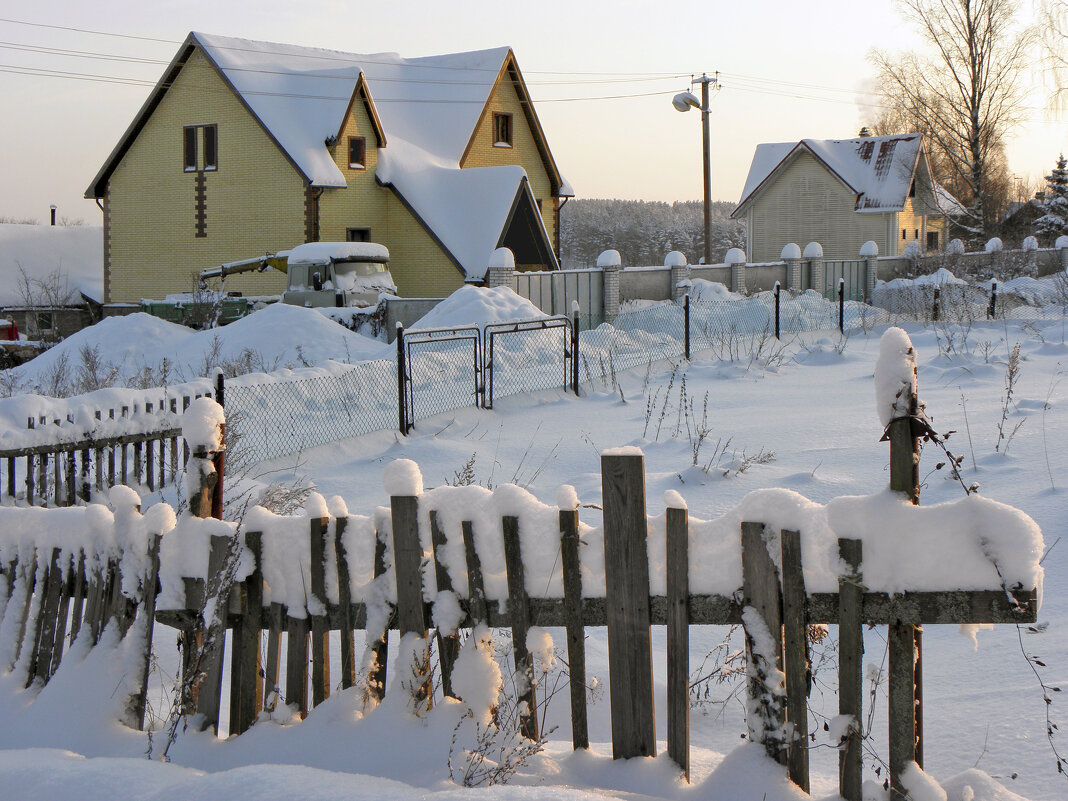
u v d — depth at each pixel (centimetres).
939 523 305
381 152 3528
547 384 1549
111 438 889
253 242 3372
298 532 387
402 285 3459
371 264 2756
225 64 3369
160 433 920
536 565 349
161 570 411
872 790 313
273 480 984
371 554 379
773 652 320
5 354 2684
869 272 3338
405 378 1244
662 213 13462
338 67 3731
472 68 4066
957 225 4984
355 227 3388
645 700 337
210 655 396
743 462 889
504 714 363
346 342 2084
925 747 374
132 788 330
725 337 2155
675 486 849
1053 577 554
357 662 475
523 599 350
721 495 809
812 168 4906
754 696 324
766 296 2738
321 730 366
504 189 3341
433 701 372
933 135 4703
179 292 3538
